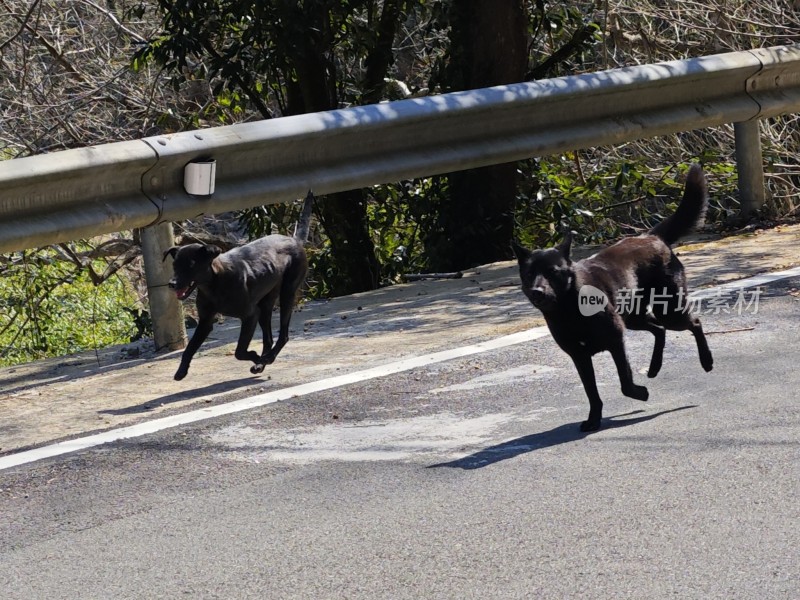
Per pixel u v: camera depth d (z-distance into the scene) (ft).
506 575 13.34
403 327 26.81
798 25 47.39
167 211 25.32
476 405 20.39
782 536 13.84
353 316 28.96
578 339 18.94
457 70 37.65
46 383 25.04
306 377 23.07
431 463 17.60
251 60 39.68
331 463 17.93
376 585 13.37
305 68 39.88
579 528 14.55
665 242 21.91
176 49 38.91
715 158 43.27
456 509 15.56
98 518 16.29
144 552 14.96
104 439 19.77
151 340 28.78
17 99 48.37
